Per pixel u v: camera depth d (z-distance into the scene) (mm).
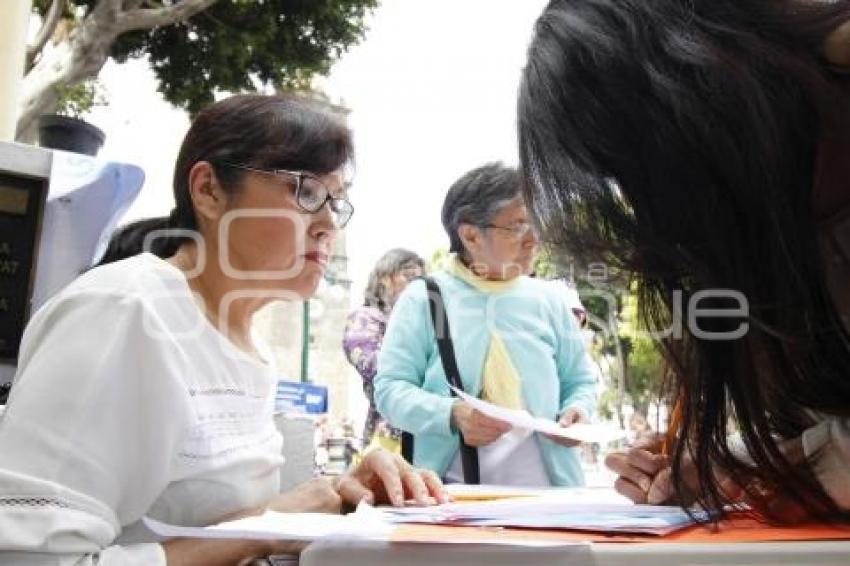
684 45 594
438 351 1755
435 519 669
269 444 1013
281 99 1062
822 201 663
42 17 6441
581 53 641
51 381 744
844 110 612
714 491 663
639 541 533
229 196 1020
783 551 501
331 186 1053
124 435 778
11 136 2820
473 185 1793
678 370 666
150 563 690
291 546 725
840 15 621
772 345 616
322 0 7398
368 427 2227
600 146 637
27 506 666
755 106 576
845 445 636
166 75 7219
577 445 1683
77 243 1544
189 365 869
